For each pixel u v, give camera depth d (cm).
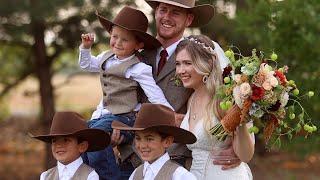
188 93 990
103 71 1030
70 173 919
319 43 1577
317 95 1456
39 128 2775
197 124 934
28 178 2841
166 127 870
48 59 2609
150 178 883
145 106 891
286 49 1598
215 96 906
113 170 987
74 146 918
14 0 2145
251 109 862
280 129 911
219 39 2275
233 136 906
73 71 3525
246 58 887
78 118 932
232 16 2138
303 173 2834
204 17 1054
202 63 918
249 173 980
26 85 4184
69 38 2364
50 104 2669
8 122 3628
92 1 2228
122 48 1007
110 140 934
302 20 1598
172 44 1027
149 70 996
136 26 1011
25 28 2256
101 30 2239
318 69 1571
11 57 2762
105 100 1020
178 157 944
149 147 879
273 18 1616
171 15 1022
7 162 3088
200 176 930
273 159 3042
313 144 1570
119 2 2242
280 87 854
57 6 2152
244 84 845
